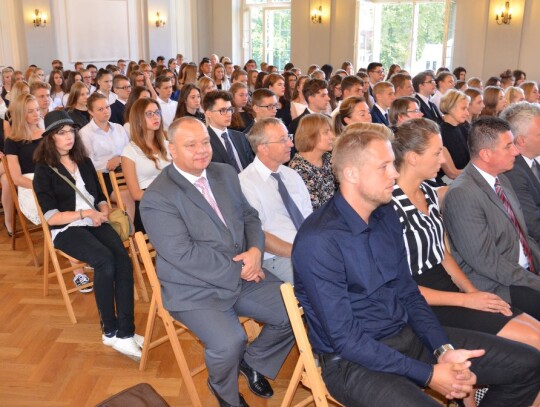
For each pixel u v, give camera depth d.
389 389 1.62
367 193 1.70
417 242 2.13
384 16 11.39
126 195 3.56
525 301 2.24
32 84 5.04
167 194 2.17
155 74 8.72
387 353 1.65
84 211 2.81
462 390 1.61
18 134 3.67
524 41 10.27
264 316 2.23
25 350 2.72
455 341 1.89
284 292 1.74
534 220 2.69
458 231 2.28
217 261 2.16
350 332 1.67
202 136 2.20
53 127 2.91
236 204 2.36
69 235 2.82
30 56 10.09
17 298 3.29
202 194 2.25
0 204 4.94
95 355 2.69
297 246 1.72
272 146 2.54
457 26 10.68
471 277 2.34
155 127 3.39
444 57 10.42
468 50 10.70
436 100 6.73
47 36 10.28
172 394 2.41
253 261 2.24
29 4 9.96
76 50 10.89
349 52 11.37
